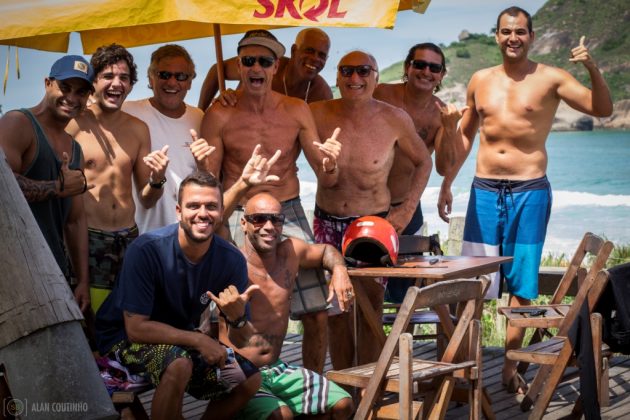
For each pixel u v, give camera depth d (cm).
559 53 7425
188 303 471
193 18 481
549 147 5091
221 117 605
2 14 488
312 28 740
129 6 484
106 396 396
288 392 503
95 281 564
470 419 520
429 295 478
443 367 497
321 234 657
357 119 644
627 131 5859
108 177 571
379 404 497
